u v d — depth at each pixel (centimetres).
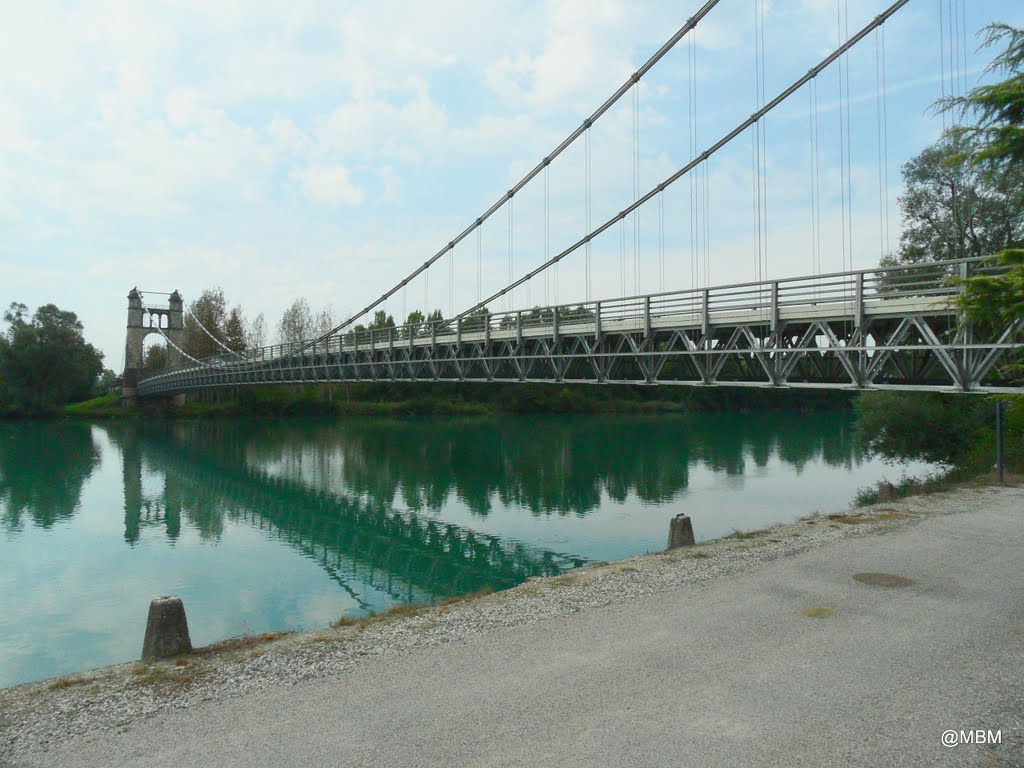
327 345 4606
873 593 1012
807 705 661
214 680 779
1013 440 2464
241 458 5425
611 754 578
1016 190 805
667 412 9400
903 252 3716
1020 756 566
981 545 1291
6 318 9219
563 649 827
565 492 3503
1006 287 751
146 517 3253
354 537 2784
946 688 694
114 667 841
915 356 1612
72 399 10131
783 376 1694
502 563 2242
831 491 3303
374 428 7625
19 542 2709
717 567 1179
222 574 2192
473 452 5369
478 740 611
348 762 582
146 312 10606
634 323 2197
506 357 2783
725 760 565
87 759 612
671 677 732
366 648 862
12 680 1348
